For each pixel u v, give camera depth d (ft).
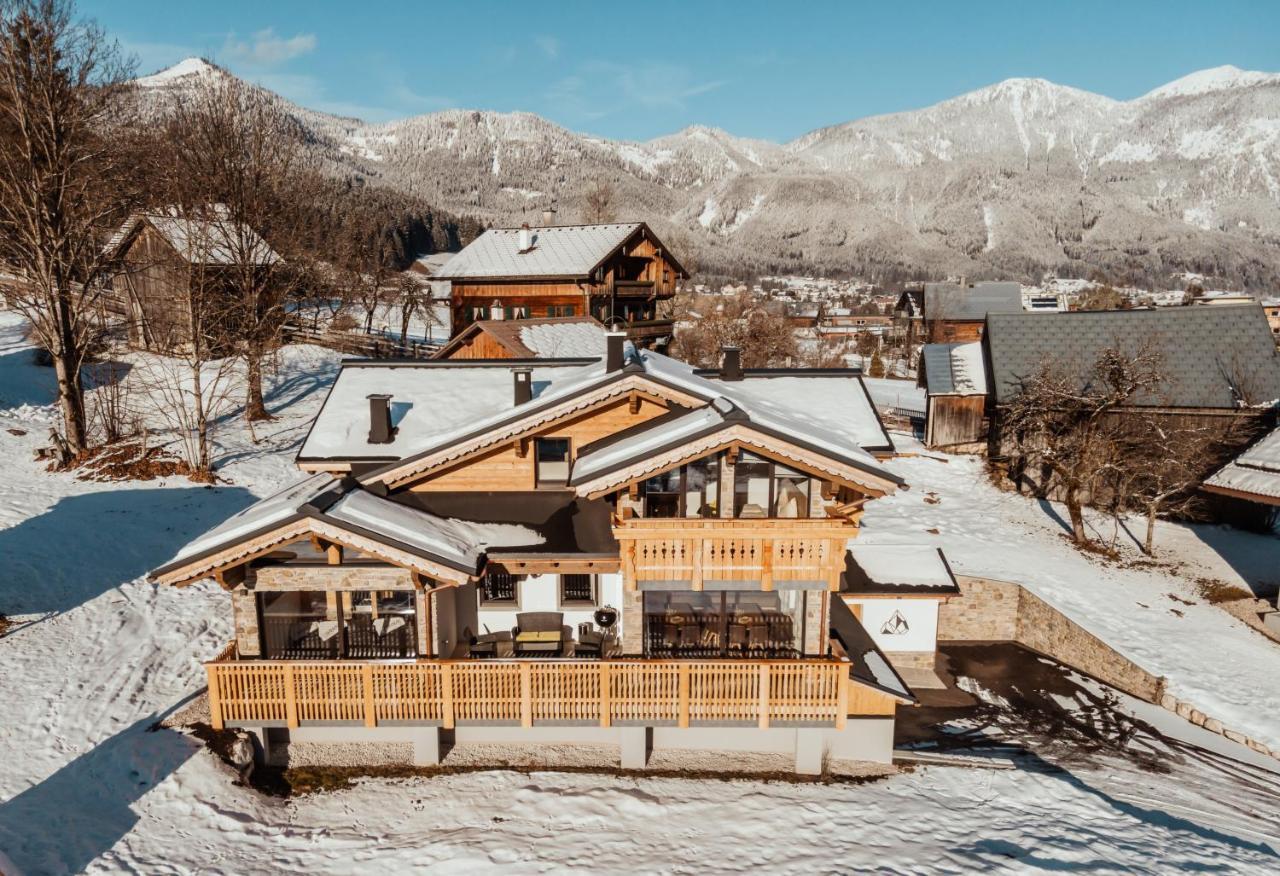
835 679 49.83
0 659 55.98
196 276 112.16
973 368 122.21
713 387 58.90
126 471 90.94
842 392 65.36
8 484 84.69
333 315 187.83
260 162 121.19
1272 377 96.99
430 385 64.39
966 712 65.51
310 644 51.29
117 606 65.05
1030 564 85.92
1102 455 98.73
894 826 46.21
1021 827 46.62
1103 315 112.27
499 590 56.90
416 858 42.19
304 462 55.52
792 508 53.06
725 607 53.01
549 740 53.72
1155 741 61.31
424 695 49.32
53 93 92.84
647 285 168.35
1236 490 74.23
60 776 46.03
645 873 41.27
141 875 39.22
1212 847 45.37
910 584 70.90
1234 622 75.97
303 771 50.39
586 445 57.41
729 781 51.03
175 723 51.42
